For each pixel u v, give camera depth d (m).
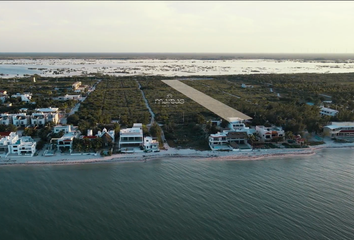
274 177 108.50
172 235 76.38
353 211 86.94
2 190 97.00
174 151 132.12
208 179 106.25
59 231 77.88
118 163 119.50
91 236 76.06
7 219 82.38
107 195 94.56
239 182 104.12
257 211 86.44
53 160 120.00
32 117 173.88
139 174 109.69
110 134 139.75
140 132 140.75
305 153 133.12
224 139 141.00
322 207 88.88
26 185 100.44
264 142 142.00
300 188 100.25
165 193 96.06
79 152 128.38
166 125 163.50
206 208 87.69
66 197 93.25
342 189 99.81
